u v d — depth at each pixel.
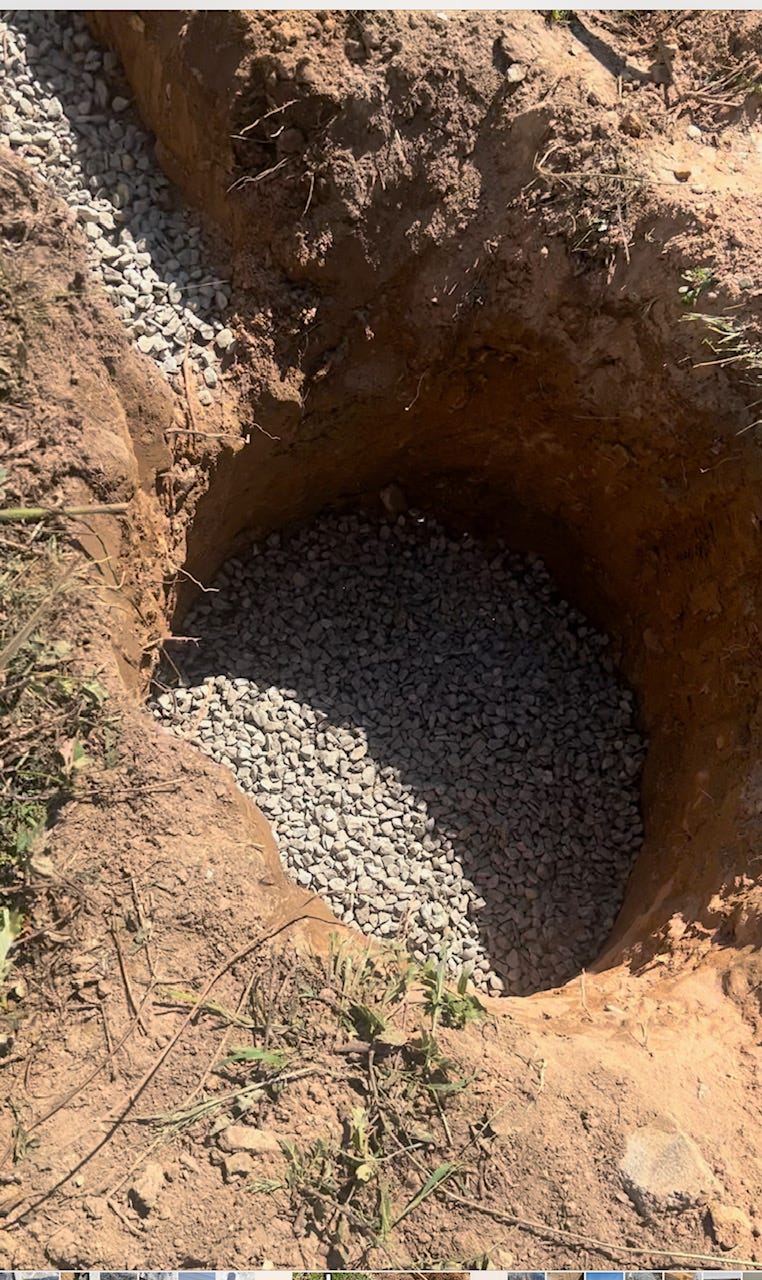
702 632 3.65
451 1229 2.32
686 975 2.85
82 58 3.36
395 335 3.49
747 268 3.11
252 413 3.38
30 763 2.52
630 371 3.39
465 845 3.83
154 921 2.47
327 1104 2.39
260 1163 2.31
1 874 2.45
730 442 3.26
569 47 3.29
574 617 4.41
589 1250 2.32
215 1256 2.23
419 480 4.28
